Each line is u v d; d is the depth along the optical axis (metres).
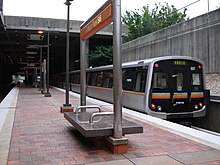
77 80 27.06
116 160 4.70
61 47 43.75
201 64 11.67
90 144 5.80
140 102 11.56
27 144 5.78
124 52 25.28
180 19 25.91
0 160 4.67
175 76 11.18
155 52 19.00
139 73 12.09
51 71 76.12
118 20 5.27
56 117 9.61
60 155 5.00
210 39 13.12
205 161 4.64
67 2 11.91
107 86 17.31
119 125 5.20
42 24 30.16
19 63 75.69
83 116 7.09
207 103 11.47
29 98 18.31
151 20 28.70
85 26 8.50
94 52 33.72
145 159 4.75
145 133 6.94
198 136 6.56
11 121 8.69
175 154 5.05
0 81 55.59
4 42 39.09
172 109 10.96
